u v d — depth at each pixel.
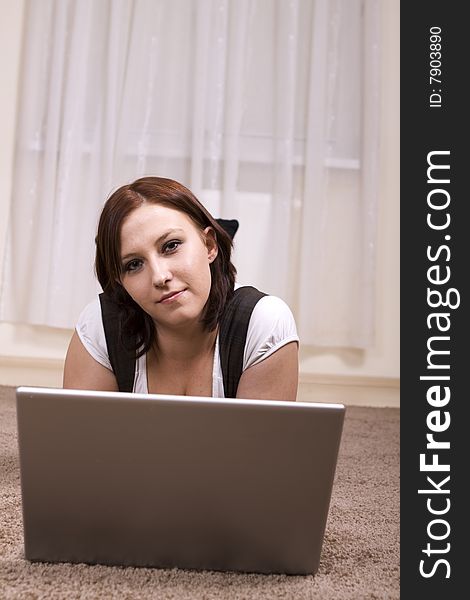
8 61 2.99
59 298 2.89
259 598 0.98
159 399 0.96
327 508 1.03
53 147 2.92
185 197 1.22
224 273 1.30
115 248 1.17
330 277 3.01
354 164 3.02
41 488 1.00
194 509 1.02
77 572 1.04
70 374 1.34
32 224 2.94
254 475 1.00
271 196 3.00
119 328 1.29
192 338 1.28
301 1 3.03
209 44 2.97
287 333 1.27
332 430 0.98
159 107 2.97
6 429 2.10
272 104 3.01
